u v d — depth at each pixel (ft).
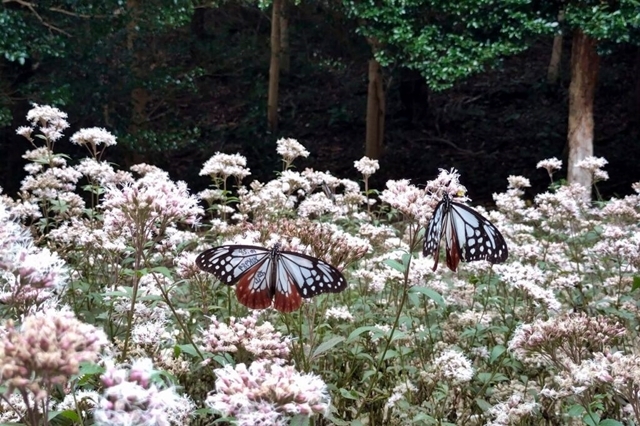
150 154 10.91
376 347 3.25
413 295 2.84
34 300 2.38
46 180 3.87
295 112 15.61
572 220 4.59
